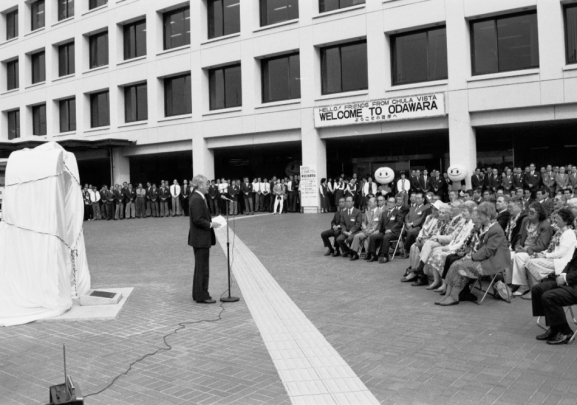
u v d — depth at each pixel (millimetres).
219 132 29469
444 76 23203
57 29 37062
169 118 31375
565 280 5930
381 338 6266
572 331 5988
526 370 5043
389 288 9344
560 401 4301
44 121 39219
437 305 7930
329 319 7273
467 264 7824
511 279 8734
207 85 30359
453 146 22609
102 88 34562
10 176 8266
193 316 7688
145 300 8898
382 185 25109
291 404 4449
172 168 37875
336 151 30547
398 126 24156
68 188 9312
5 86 41812
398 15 23641
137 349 6133
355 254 12641
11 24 41406
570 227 8211
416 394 4547
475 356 5496
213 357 5766
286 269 11656
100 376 5258
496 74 21578
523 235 9398
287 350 5941
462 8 22141
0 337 6906
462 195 15836
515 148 25797
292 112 26938
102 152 34562
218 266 12266
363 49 25422
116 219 29547
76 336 6816
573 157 24781
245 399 4582
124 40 34125
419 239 10000
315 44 26031
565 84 20250
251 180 34719
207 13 30234
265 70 28422
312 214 25344
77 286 9195
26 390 4953
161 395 4723
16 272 8008
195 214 8461
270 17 28078
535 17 21141
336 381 4941
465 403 4316
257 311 7887
